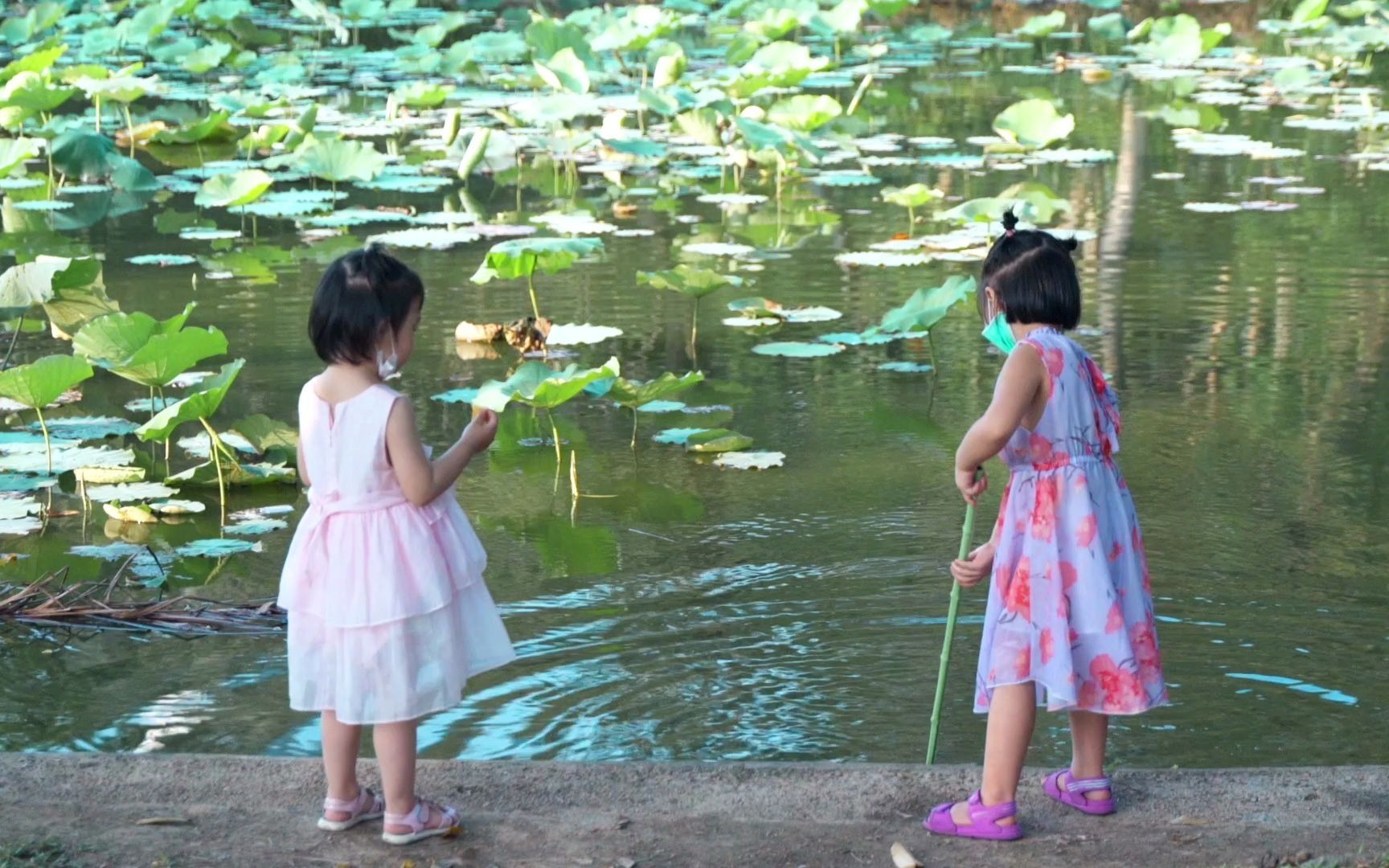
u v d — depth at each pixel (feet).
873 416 22.62
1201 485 19.62
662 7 74.18
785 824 10.59
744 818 10.66
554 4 74.54
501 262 25.04
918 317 23.94
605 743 13.50
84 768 11.33
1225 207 35.14
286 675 14.98
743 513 19.03
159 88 50.62
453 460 10.12
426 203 37.19
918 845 10.28
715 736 13.62
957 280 24.68
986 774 10.37
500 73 57.72
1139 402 22.75
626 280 29.91
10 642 15.61
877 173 40.47
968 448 10.30
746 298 28.30
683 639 15.62
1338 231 32.94
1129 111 49.16
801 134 38.55
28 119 45.93
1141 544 10.52
